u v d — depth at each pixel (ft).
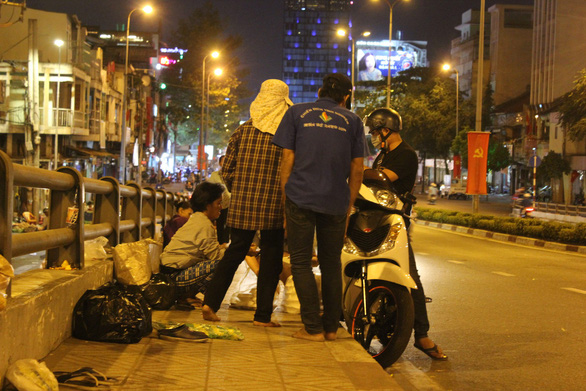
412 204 17.87
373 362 13.89
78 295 15.17
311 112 15.47
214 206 21.89
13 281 14.19
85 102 129.70
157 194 38.22
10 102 114.11
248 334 16.48
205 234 21.24
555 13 193.57
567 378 16.37
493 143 205.46
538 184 195.11
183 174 312.09
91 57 156.87
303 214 15.19
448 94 231.91
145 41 279.90
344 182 15.35
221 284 18.02
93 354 13.53
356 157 15.67
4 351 10.87
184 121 273.13
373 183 16.92
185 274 20.88
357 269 16.94
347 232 16.85
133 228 26.63
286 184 15.37
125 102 133.28
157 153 279.69
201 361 13.56
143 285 19.54
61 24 134.82
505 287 32.24
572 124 144.56
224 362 13.55
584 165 165.68
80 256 16.69
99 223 21.72
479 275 37.22
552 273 38.37
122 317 14.58
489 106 236.43
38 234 14.48
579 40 190.90
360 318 16.84
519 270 39.96
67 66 117.80
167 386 11.72
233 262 17.94
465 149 204.13
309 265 15.70
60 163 121.29
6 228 12.17
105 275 17.92
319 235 15.72
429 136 236.43
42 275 15.08
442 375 16.71
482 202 197.88
